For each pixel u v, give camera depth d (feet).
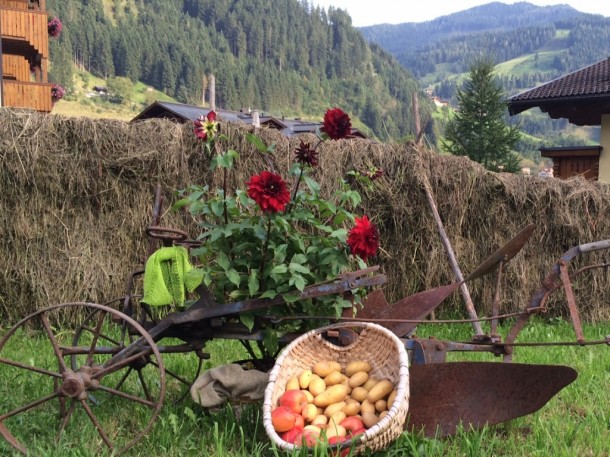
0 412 7.48
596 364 10.58
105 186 12.59
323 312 7.77
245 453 6.46
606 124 30.76
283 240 7.62
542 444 7.11
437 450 6.64
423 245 14.37
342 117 7.60
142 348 7.34
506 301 15.14
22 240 12.30
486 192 14.88
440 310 14.69
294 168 7.77
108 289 12.60
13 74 38.29
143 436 6.90
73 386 6.55
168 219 12.83
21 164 12.09
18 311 12.43
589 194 15.72
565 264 7.79
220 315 7.29
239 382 7.35
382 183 13.89
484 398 7.10
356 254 7.50
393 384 6.87
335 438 6.23
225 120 13.11
